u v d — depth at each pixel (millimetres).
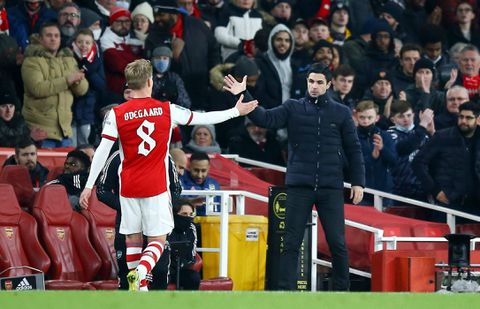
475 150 47906
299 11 61281
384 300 24656
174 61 52438
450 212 46781
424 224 44500
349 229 44531
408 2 64188
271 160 53406
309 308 24484
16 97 48062
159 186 32875
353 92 55688
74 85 49500
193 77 53281
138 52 52250
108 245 42375
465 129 47781
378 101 54594
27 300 24141
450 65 57719
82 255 41719
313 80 39094
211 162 49250
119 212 34500
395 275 40625
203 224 43438
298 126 39125
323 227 39438
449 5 63875
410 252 41281
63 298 24172
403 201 47719
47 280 39875
